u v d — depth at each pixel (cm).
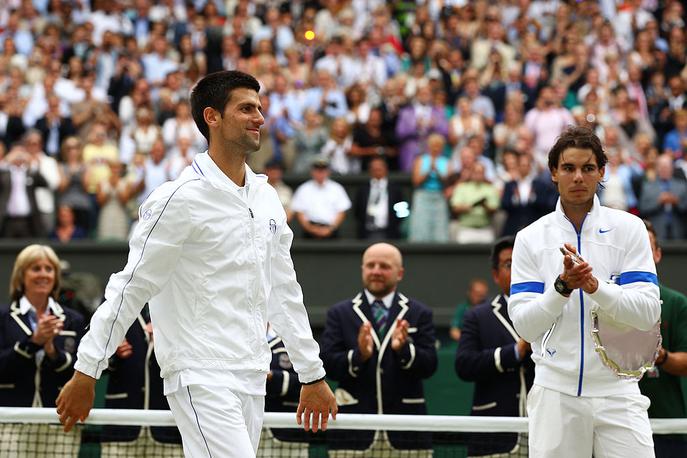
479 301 2242
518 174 2738
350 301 1379
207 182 906
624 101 3209
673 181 2819
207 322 896
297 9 3906
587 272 897
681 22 3862
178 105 3033
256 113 927
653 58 3559
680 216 2820
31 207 2852
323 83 3200
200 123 938
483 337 1313
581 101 3300
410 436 1284
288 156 3080
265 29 3672
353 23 3806
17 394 1303
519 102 3191
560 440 951
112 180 2884
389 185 2844
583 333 948
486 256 2730
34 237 2847
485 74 3388
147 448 1300
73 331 1363
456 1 3906
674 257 2720
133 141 3061
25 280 1366
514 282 976
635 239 960
